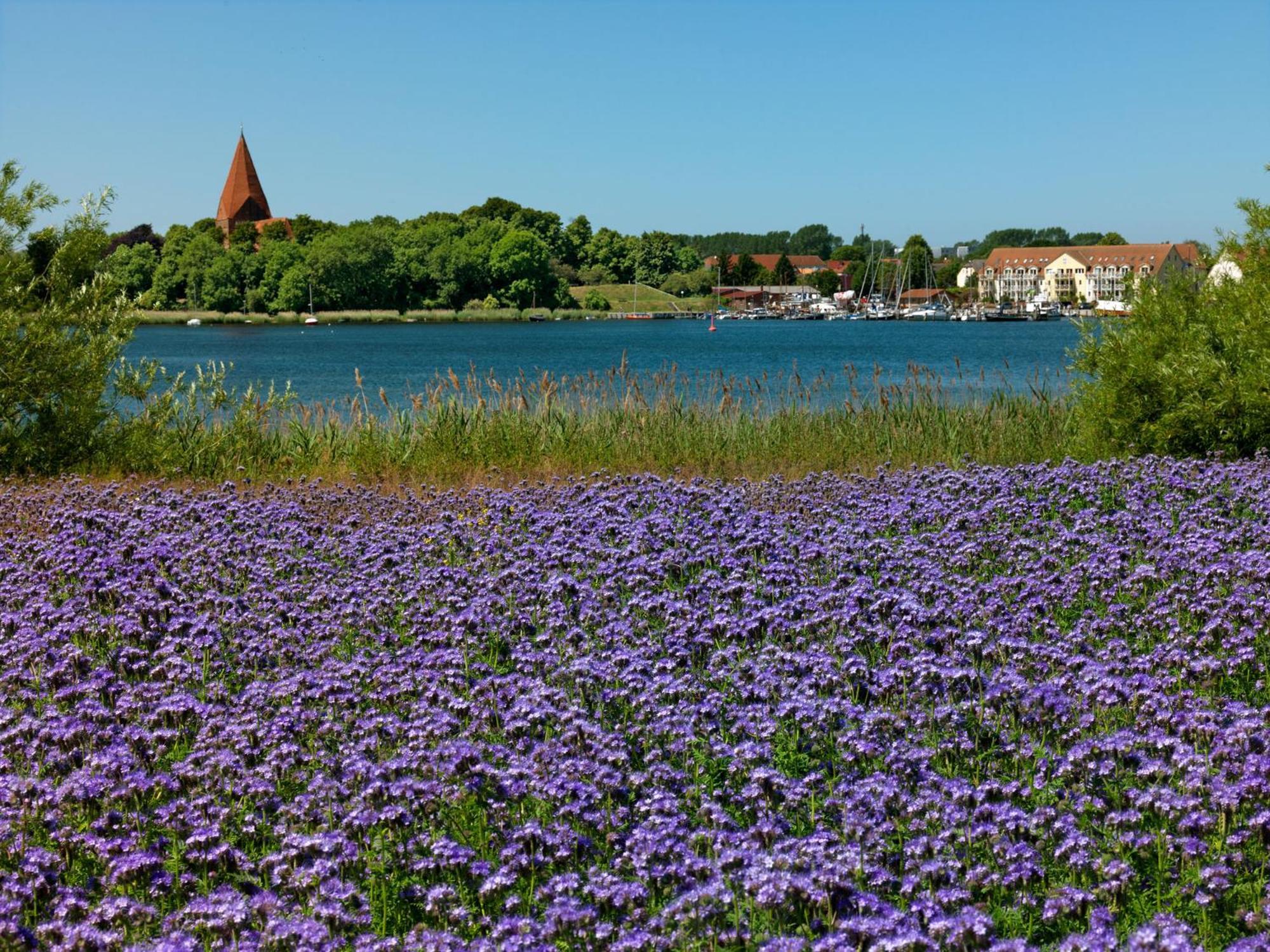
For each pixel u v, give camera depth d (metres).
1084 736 6.91
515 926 4.98
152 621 8.89
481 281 163.25
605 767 6.32
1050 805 6.15
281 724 6.95
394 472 17.17
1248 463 14.56
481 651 8.68
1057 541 10.87
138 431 17.61
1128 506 12.24
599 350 79.00
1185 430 15.97
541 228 193.50
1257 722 6.65
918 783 6.29
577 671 7.58
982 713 7.08
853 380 20.30
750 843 5.53
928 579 9.59
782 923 5.02
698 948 4.88
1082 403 17.81
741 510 12.68
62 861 5.54
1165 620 8.49
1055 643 8.31
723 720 7.20
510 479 16.78
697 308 189.62
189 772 6.34
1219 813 5.89
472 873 5.45
